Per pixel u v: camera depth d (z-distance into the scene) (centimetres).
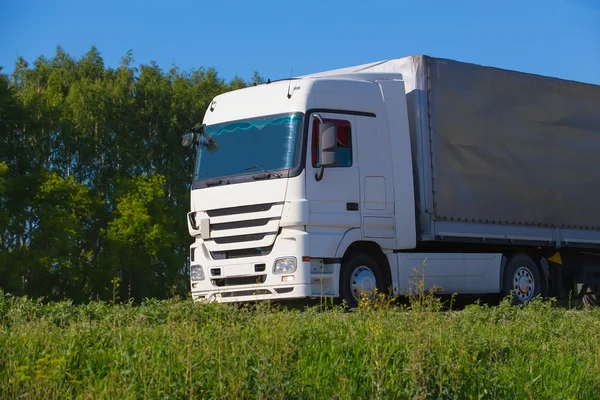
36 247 5372
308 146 1534
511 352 1078
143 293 5881
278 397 734
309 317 1143
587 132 2056
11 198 5553
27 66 7700
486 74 1848
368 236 1596
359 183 1593
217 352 812
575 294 2130
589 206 2050
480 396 832
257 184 1548
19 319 1177
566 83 2023
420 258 1700
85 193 5803
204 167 1634
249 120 1602
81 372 802
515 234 1877
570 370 1015
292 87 1575
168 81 7256
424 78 1731
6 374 772
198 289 1619
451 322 1172
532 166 1925
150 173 6731
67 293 5569
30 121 5956
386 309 1221
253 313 1222
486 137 1831
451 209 1745
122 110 6656
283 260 1513
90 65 7531
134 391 716
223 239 1588
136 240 5800
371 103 1641
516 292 1909
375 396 790
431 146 1725
